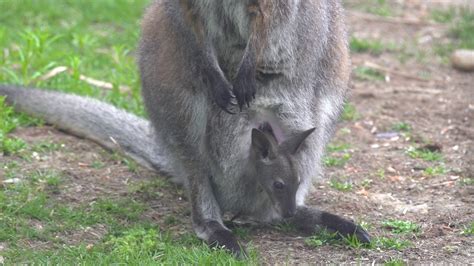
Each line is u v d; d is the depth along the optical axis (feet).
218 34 36.24
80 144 44.47
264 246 34.91
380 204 39.45
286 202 35.24
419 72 57.98
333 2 38.60
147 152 42.50
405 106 52.16
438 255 33.96
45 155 42.98
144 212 38.04
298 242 35.35
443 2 71.67
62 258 32.81
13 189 38.93
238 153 36.58
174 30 36.58
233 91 35.37
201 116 36.55
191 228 36.58
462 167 43.39
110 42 59.00
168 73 36.78
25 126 45.75
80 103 45.09
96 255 32.96
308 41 36.65
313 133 37.42
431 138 47.57
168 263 32.30
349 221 35.55
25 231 35.12
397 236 35.78
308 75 37.01
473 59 58.08
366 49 61.31
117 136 43.65
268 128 36.68
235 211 37.76
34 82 49.55
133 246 33.63
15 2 62.54
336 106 39.17
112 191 39.96
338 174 42.93
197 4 35.55
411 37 64.18
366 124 49.62
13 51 53.16
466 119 50.16
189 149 36.60
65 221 36.32
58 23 61.31
